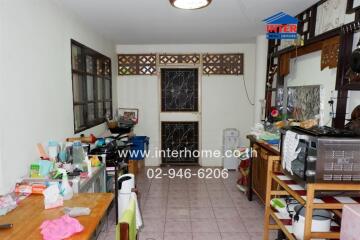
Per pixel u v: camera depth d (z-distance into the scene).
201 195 3.78
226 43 5.00
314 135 1.71
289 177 2.08
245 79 5.12
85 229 1.42
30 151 2.22
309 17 2.92
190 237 2.66
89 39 3.68
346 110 2.36
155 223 2.96
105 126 4.41
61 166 2.30
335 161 1.66
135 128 5.25
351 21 2.27
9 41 1.94
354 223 1.26
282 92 3.75
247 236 2.68
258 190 3.28
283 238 2.44
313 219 1.86
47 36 2.50
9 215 1.59
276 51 3.93
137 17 3.24
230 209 3.31
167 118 5.26
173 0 1.95
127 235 1.17
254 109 4.81
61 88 2.80
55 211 1.64
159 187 4.12
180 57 5.09
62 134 2.83
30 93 2.22
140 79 5.16
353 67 2.13
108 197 1.86
